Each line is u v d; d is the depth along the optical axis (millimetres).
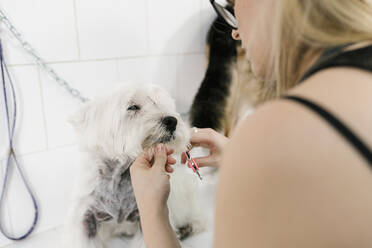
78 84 1045
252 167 221
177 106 1370
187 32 1308
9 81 896
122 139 795
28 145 966
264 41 376
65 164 1057
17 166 949
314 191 196
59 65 986
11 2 860
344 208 191
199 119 1314
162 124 789
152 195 549
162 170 596
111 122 797
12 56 888
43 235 1028
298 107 227
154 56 1230
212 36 1310
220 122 1336
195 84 1410
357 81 233
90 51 1048
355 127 208
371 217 188
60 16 957
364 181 192
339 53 267
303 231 198
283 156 208
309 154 203
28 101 941
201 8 1324
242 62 1332
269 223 209
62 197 1071
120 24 1101
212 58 1317
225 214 243
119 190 843
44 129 989
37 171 1000
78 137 858
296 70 327
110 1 1057
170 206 958
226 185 245
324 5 294
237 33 669
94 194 834
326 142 204
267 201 209
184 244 983
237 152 242
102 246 893
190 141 882
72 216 844
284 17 311
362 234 188
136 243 874
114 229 961
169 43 1264
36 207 1000
